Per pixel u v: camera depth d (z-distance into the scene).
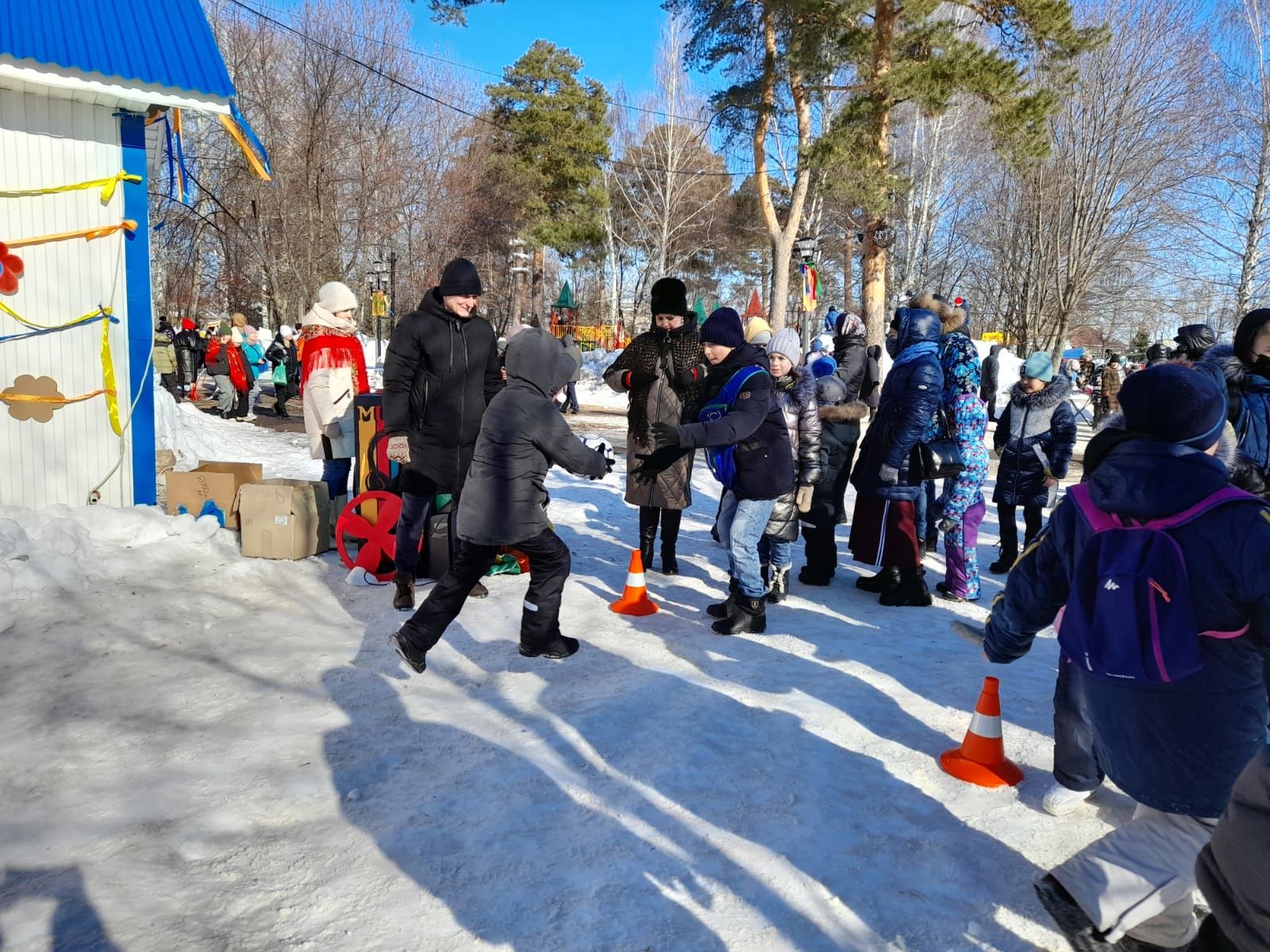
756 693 4.18
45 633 4.45
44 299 5.91
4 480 5.88
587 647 4.76
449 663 4.43
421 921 2.45
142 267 6.22
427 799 3.11
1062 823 3.12
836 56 20.47
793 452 5.39
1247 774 1.51
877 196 19.25
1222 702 2.10
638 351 6.11
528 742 3.58
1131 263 35.16
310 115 32.03
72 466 6.10
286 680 4.11
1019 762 3.59
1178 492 2.09
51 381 5.98
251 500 5.97
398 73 35.62
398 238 38.09
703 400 5.11
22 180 5.79
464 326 5.22
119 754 3.31
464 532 4.07
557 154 45.25
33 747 3.31
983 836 3.02
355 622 4.98
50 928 2.33
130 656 4.27
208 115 6.23
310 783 3.18
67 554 5.30
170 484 6.43
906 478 5.64
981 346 26.56
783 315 25.86
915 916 2.58
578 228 45.12
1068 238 32.34
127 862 2.64
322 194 32.59
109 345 6.12
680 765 3.41
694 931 2.46
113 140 6.04
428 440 5.16
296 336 18.94
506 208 43.59
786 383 5.48
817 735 3.73
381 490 5.93
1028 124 17.98
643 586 5.46
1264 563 1.95
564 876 2.69
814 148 19.58
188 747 3.40
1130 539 2.12
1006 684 4.44
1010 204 38.12
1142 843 2.28
